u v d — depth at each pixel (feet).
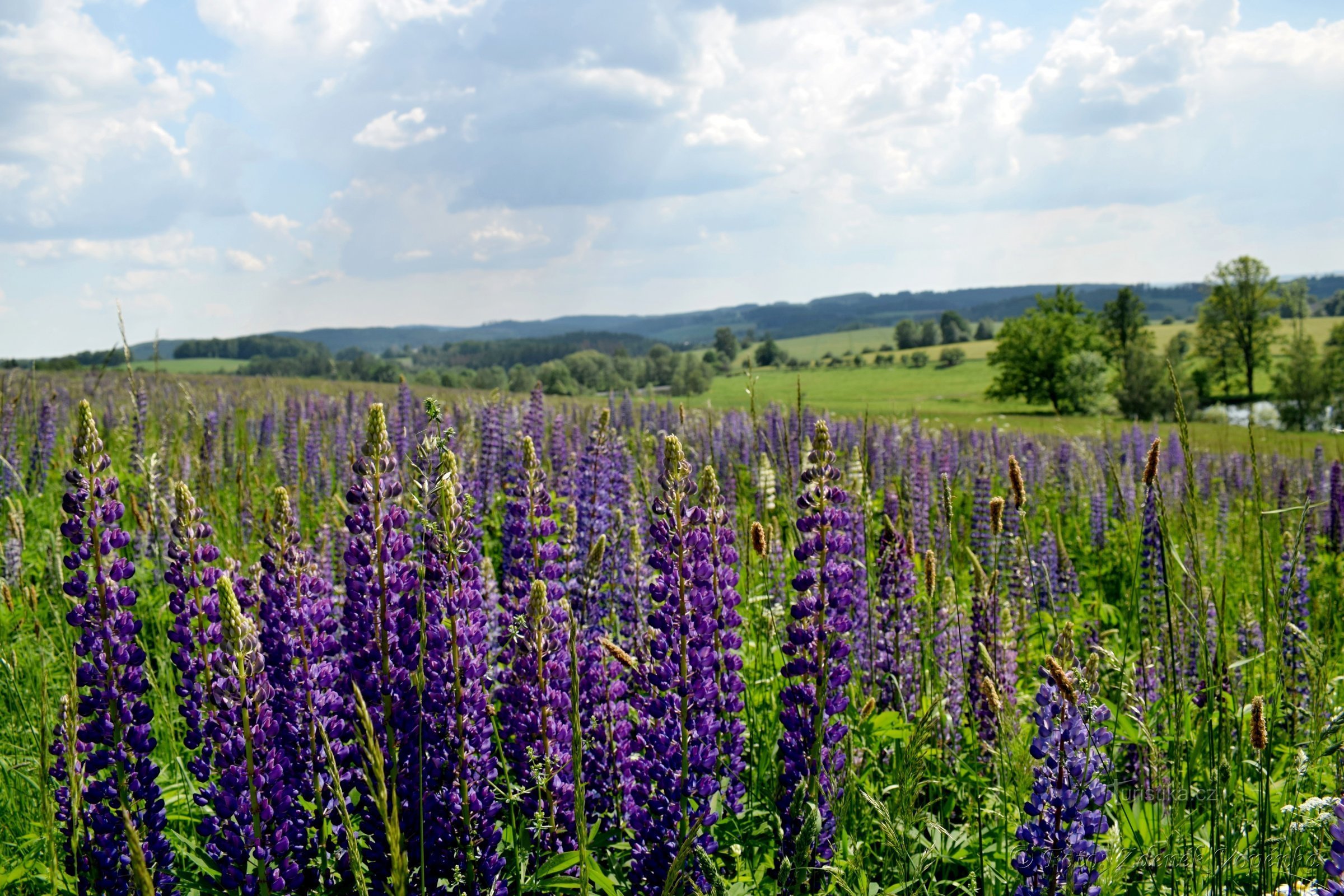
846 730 14.75
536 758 13.92
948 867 15.75
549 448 47.80
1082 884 11.66
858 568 21.61
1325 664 15.81
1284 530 28.71
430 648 13.44
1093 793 11.61
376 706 13.41
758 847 15.20
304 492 49.21
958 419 157.48
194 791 16.83
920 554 32.99
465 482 32.83
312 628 13.96
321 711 13.42
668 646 14.10
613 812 15.10
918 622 21.31
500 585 25.94
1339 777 14.75
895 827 13.14
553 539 20.07
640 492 30.17
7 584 24.22
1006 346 311.06
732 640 14.64
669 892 10.94
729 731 15.11
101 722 12.75
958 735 19.39
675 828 13.14
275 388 94.22
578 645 15.05
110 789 12.84
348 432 57.93
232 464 50.21
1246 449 77.00
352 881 12.91
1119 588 36.99
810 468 14.64
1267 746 13.74
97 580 12.87
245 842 12.17
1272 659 20.44
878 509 37.88
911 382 386.73
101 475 13.04
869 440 55.26
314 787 13.07
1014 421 143.95
